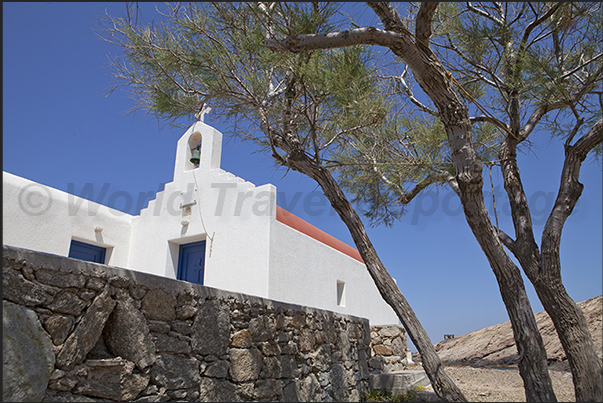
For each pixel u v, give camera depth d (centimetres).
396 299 475
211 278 885
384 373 809
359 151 632
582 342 423
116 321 355
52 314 310
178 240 952
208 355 437
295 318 595
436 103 444
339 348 695
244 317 501
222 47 484
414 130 643
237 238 882
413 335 456
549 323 986
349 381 695
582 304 982
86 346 328
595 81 488
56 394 302
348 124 561
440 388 427
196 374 416
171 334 402
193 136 1062
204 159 988
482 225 431
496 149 693
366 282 1306
